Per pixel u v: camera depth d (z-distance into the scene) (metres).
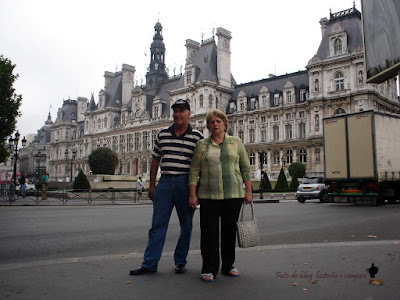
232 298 5.58
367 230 13.48
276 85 78.69
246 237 6.58
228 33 86.50
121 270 7.29
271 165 75.06
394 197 27.62
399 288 6.05
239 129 81.69
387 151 26.67
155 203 7.31
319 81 65.56
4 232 13.50
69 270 7.27
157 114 96.38
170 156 7.31
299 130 71.81
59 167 143.12
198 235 13.05
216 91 82.56
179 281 6.51
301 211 22.39
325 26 73.44
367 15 27.56
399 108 71.38
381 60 25.77
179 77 99.31
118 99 115.81
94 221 17.22
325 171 27.91
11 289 6.00
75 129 143.75
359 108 60.72
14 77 43.69
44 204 31.16
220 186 6.73
